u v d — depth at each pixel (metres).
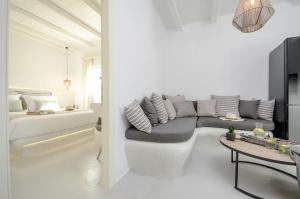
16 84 4.13
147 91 2.84
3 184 0.94
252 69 3.42
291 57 2.49
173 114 2.99
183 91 4.01
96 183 1.73
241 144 1.75
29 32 4.10
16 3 3.06
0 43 0.92
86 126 3.57
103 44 1.66
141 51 2.52
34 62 4.52
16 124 2.31
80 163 2.25
